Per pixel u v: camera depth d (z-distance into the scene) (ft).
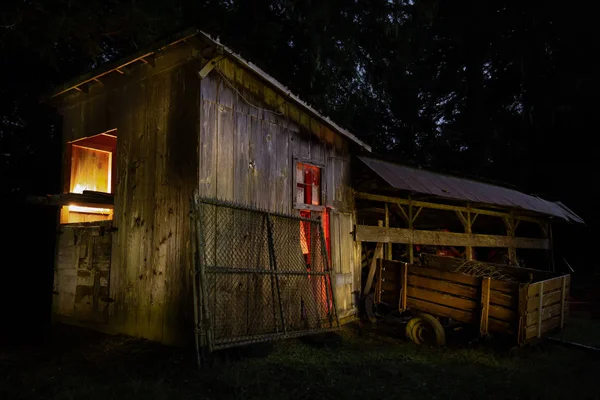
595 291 49.55
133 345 21.43
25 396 14.88
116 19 30.30
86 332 24.73
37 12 26.73
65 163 28.99
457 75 84.94
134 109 24.79
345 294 30.30
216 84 22.48
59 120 38.93
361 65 70.64
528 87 77.51
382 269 28.76
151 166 23.41
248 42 46.06
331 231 29.76
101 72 25.09
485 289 23.35
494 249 51.72
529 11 73.20
